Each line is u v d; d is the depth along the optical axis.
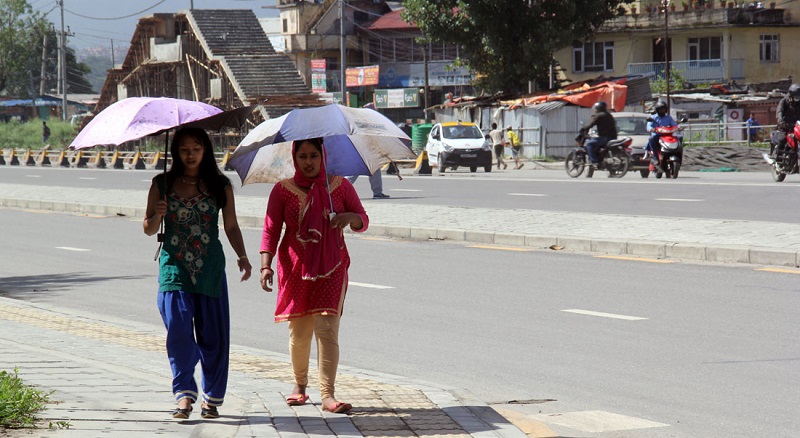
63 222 27.31
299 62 104.62
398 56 102.81
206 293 7.47
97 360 9.70
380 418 7.55
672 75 79.00
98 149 65.50
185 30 85.06
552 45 64.56
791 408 8.14
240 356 10.43
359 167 8.32
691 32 80.81
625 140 35.62
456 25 66.31
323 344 7.87
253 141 7.83
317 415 7.62
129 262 19.05
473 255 18.17
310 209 7.85
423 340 11.35
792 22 80.62
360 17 105.62
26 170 59.84
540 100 59.50
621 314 12.37
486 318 12.45
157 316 13.66
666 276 15.02
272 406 7.92
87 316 13.28
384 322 12.43
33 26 140.62
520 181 35.78
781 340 10.64
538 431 7.57
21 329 11.73
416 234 21.09
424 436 7.03
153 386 8.45
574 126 58.50
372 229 22.02
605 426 7.81
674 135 34.44
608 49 83.69
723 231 18.08
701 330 11.27
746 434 7.47
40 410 7.29
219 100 77.12
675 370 9.54
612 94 58.12
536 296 13.84
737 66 79.62
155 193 7.50
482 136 49.72
